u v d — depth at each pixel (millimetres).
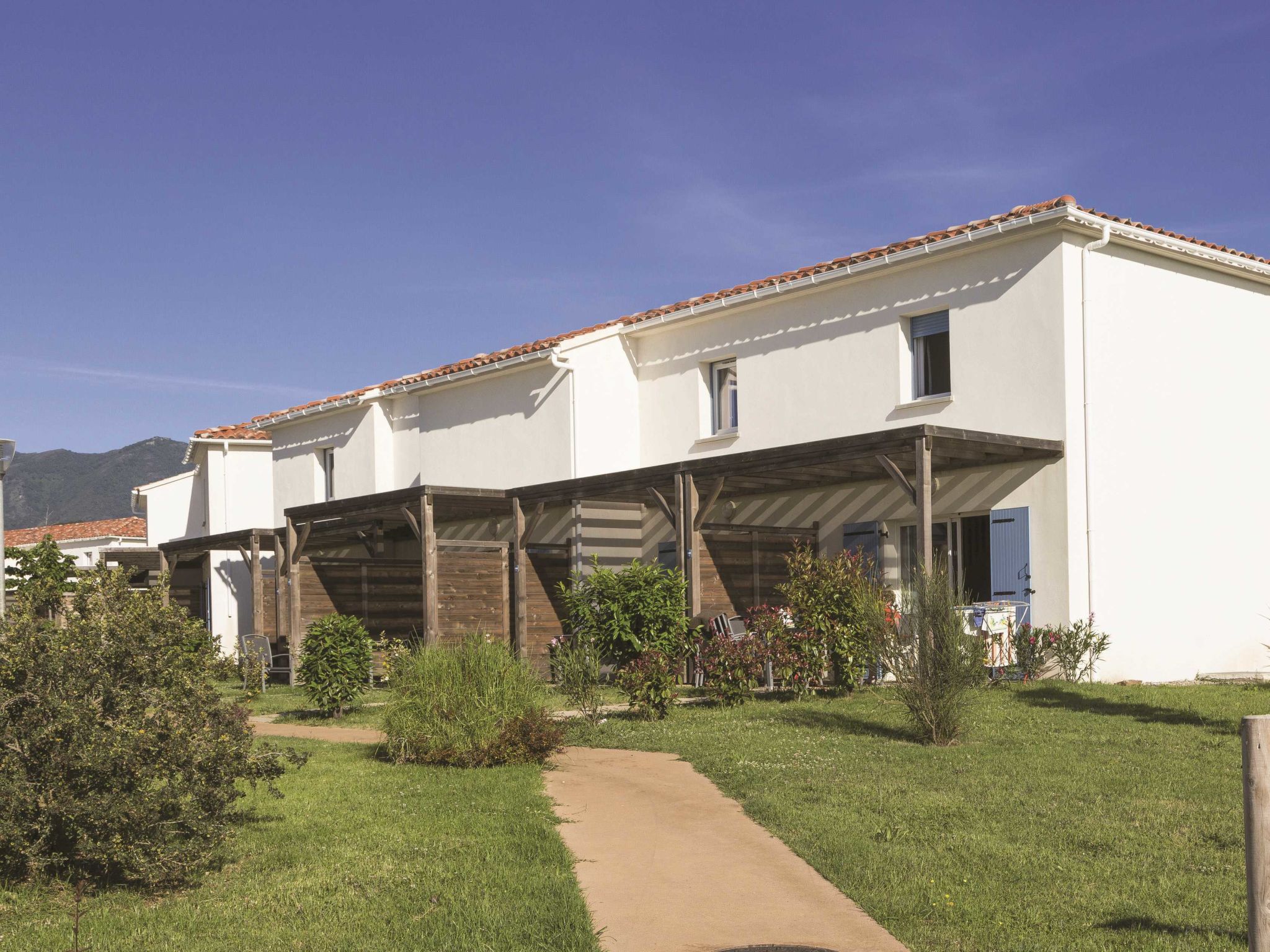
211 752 6543
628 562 20391
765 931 5547
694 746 10719
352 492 25156
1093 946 5133
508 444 21516
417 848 7090
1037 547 14680
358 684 14523
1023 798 8023
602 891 6281
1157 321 15797
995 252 15391
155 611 6730
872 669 14430
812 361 17844
